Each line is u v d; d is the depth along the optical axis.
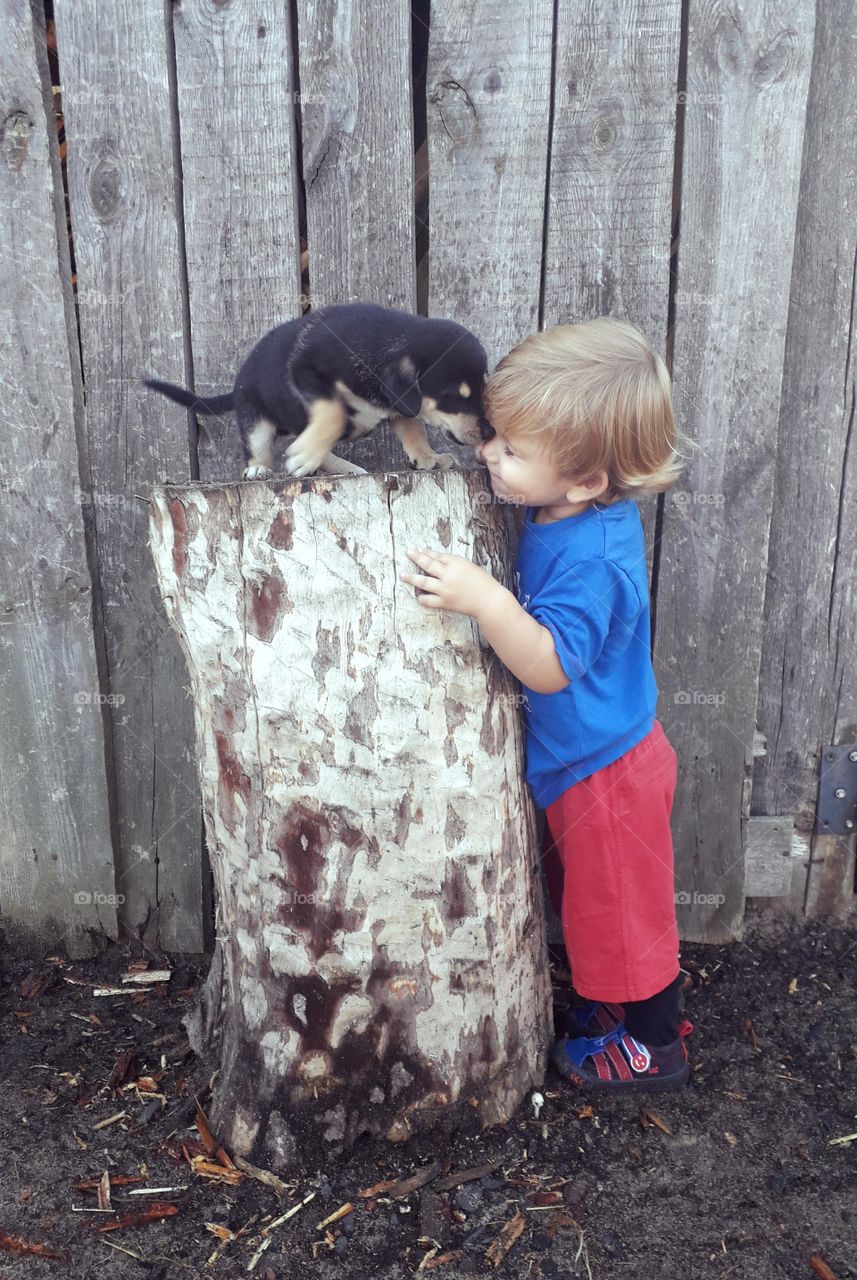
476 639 1.97
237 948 2.15
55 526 2.68
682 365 2.50
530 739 2.25
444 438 2.52
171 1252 1.96
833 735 2.85
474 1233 1.99
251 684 1.93
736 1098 2.37
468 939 2.10
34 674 2.79
